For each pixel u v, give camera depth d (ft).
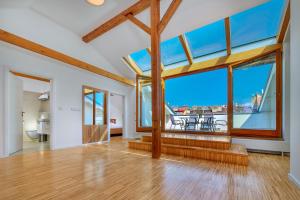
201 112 20.85
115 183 6.92
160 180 7.28
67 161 10.49
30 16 13.34
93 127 18.72
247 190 6.24
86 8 13.48
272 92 13.37
